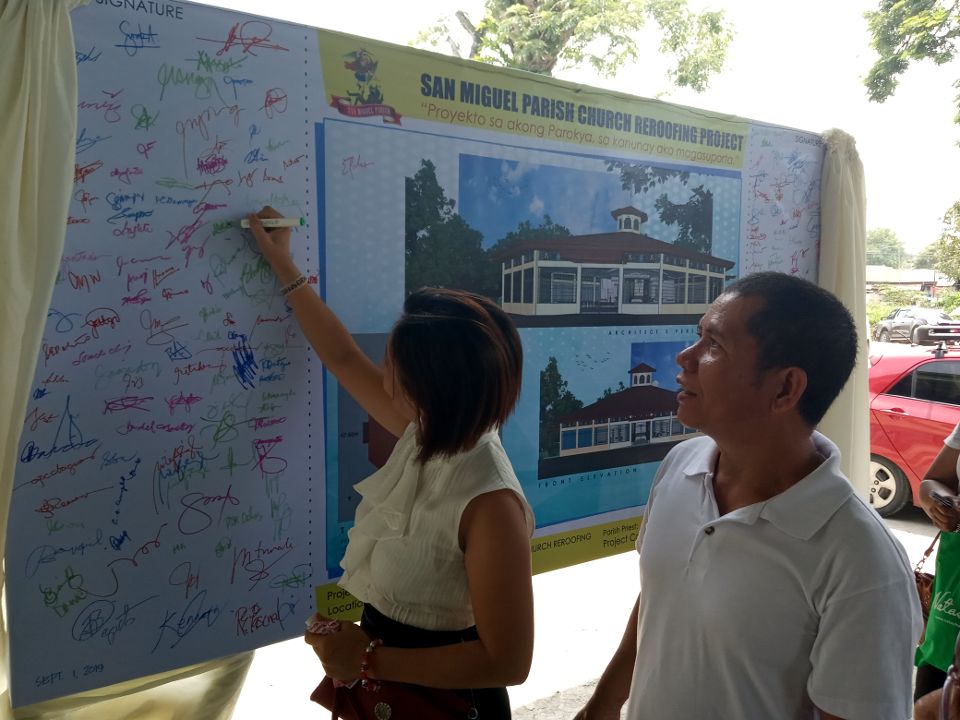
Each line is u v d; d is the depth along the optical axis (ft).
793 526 3.55
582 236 7.94
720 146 9.07
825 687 3.40
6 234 4.51
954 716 4.34
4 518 4.69
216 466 5.82
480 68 6.99
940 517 6.70
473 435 4.24
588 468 8.31
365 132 6.35
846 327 3.70
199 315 5.64
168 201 5.43
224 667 6.55
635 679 4.29
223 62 5.58
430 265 6.87
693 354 4.01
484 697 4.56
